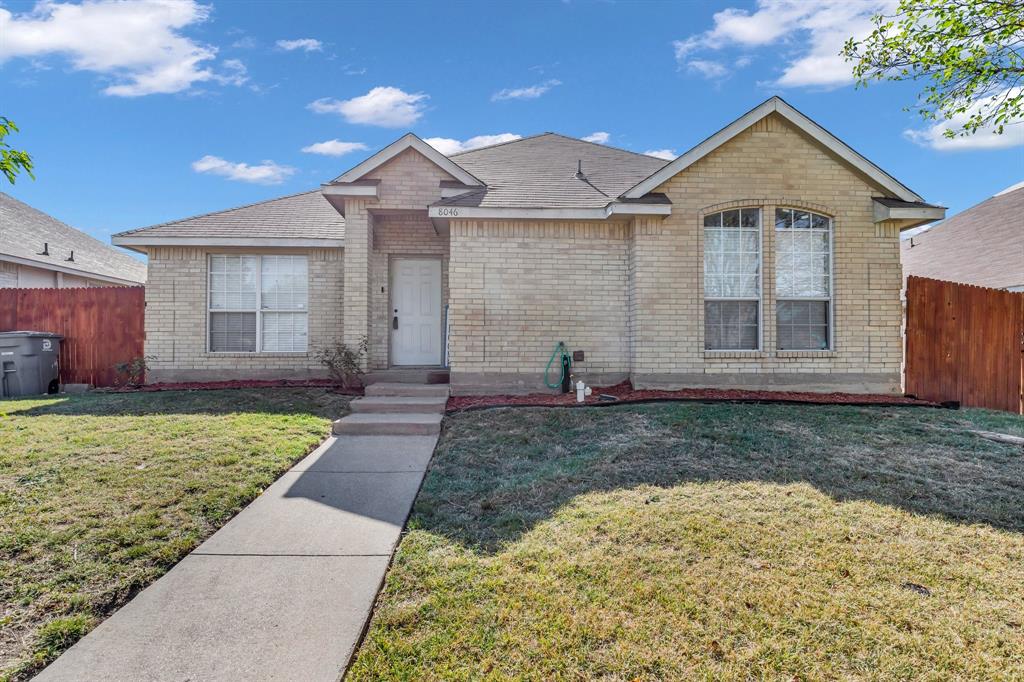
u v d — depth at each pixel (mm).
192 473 4973
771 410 7219
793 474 4891
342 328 10555
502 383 8906
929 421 6855
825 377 8695
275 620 2861
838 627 2734
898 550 3516
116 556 3471
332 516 4277
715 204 8695
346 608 2973
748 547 3543
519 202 8930
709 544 3574
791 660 2500
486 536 3803
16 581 3162
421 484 5035
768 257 8711
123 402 8203
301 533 3955
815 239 8859
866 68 7844
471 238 8922
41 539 3631
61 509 4113
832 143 8555
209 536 3898
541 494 4547
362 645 2646
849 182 8750
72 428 6516
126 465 5148
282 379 10523
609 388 8734
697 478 4801
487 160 11406
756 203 8703
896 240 8781
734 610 2867
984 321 9133
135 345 10961
